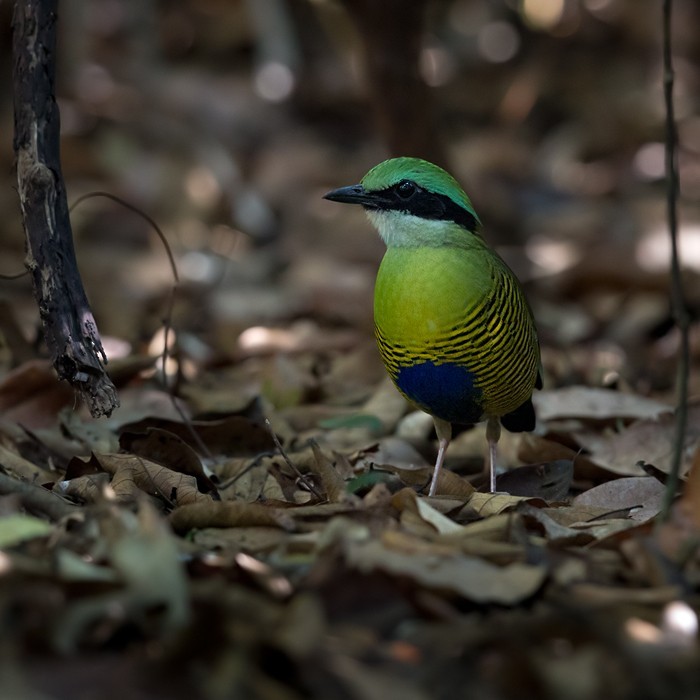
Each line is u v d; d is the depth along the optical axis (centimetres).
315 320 1825
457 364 1047
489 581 720
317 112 2700
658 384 1616
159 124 2489
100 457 966
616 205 2408
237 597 678
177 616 663
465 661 664
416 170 1050
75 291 888
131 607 665
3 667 630
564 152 2622
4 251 2072
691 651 671
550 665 650
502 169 2498
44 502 846
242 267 2083
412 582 705
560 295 1941
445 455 1266
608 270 1900
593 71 2909
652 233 2070
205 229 2262
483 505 927
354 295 1855
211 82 2650
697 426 1212
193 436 1167
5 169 2327
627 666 661
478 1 3045
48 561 740
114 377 1319
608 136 2720
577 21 2983
